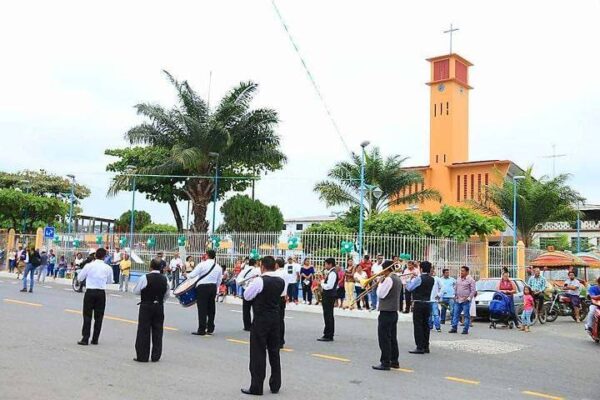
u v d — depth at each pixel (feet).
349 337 46.42
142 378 28.04
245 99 122.01
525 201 135.13
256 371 25.77
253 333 26.02
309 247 88.33
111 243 114.73
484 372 33.76
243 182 145.59
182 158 114.21
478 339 49.19
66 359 31.86
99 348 35.78
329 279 44.19
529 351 43.21
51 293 76.02
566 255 83.56
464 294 53.36
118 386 26.18
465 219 110.22
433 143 192.13
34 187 184.85
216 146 118.73
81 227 193.67
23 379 26.66
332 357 36.58
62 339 38.50
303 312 70.33
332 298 44.19
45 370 28.81
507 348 44.06
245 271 47.70
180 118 120.26
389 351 33.17
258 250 91.09
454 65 192.54
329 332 44.09
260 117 121.08
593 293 59.62
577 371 35.60
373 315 64.69
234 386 27.20
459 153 192.24
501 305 59.26
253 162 124.88
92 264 37.42
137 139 121.90
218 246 95.35
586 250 169.89
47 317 49.62
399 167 131.54
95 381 26.96
